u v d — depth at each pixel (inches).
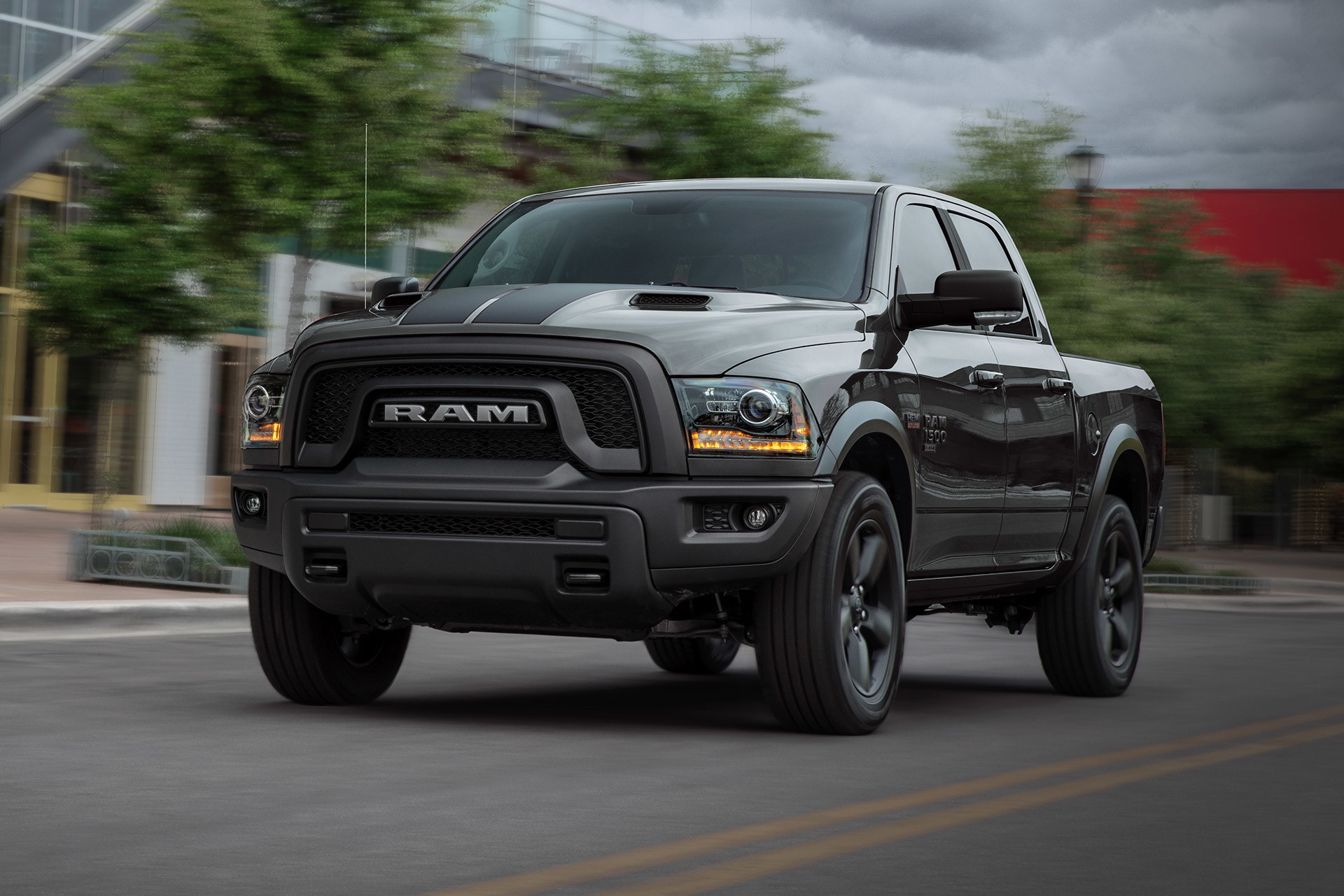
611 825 186.4
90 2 860.6
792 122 929.5
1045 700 336.5
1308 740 274.1
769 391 247.4
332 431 259.8
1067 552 336.5
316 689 285.1
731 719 286.4
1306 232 1907.0
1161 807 207.6
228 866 162.2
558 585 246.5
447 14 642.2
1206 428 1205.1
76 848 169.0
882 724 283.0
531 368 246.8
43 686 306.3
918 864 170.6
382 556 253.1
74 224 687.1
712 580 245.9
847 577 260.2
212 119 626.2
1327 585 874.8
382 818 187.0
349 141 626.8
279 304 969.5
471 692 324.2
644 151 943.0
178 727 255.1
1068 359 346.9
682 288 271.6
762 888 157.9
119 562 518.6
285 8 625.3
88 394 972.6
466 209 666.2
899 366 275.3
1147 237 1221.7
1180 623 597.3
